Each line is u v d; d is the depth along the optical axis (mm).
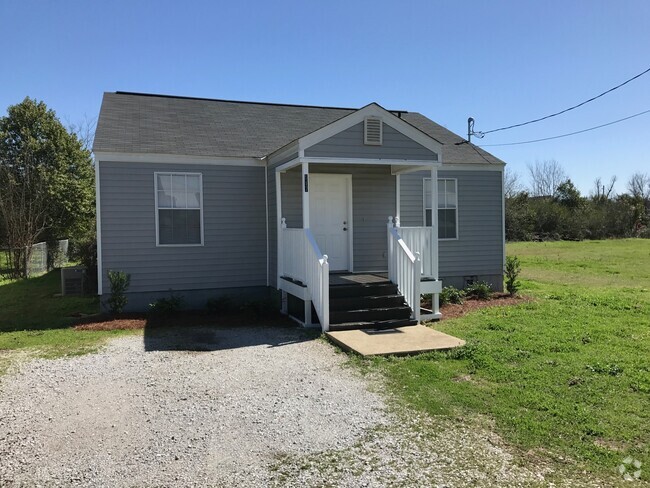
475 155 12531
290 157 8891
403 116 14469
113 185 9430
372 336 7195
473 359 6008
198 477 3350
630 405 4512
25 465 3533
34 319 9344
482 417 4305
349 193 10461
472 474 3363
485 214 12336
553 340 6867
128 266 9602
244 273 10398
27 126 22828
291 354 6543
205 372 5727
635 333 7277
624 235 39219
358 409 4520
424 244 9117
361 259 10625
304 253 8430
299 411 4492
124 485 3254
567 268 18875
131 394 4988
